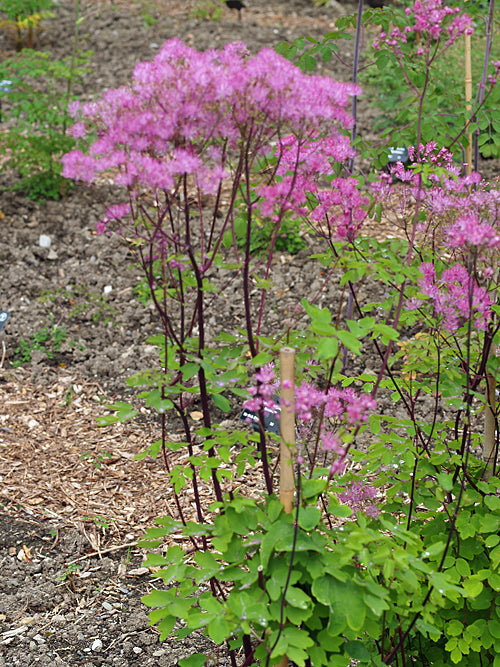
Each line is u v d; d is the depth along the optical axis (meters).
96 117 1.81
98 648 2.87
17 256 5.61
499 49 6.89
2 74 6.16
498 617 2.23
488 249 1.97
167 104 1.72
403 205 2.31
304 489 1.87
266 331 4.87
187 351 2.08
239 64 1.78
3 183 6.45
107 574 3.24
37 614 3.02
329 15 10.66
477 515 2.18
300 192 1.87
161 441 2.15
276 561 1.83
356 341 1.73
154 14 10.44
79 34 9.85
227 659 2.76
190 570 2.00
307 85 1.75
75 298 5.30
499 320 2.17
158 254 2.08
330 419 2.21
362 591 1.75
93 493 3.73
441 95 3.09
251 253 5.54
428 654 2.36
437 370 2.22
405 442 2.23
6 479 3.79
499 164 6.57
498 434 2.41
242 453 2.15
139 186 1.80
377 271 1.96
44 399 4.44
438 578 1.77
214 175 1.80
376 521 2.34
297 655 1.70
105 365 4.72
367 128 7.32
